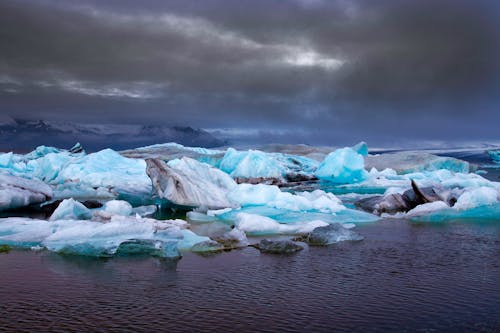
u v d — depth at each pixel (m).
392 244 16.36
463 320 9.34
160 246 14.63
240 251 15.22
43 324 9.09
